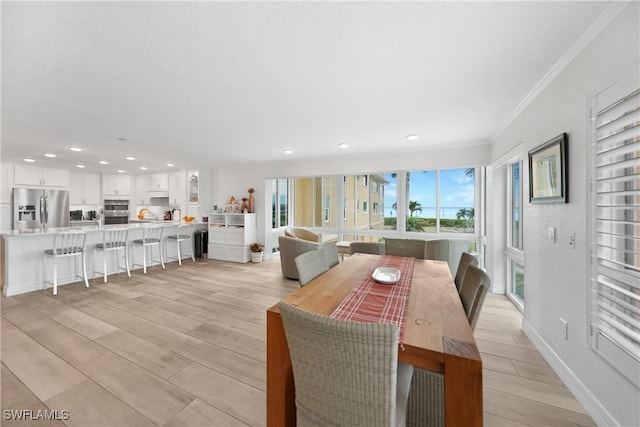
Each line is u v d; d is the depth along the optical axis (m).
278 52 1.69
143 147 4.27
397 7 1.30
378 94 2.33
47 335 2.54
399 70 1.92
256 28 1.46
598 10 1.34
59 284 4.18
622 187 1.42
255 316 3.03
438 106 2.61
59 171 6.12
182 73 1.94
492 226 3.78
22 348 2.31
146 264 5.39
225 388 1.84
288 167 5.75
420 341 1.13
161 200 7.65
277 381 1.36
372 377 0.95
